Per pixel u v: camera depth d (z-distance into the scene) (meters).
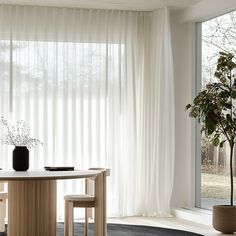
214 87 8.38
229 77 8.33
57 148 9.59
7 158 9.39
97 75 9.77
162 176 9.70
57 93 9.62
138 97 9.92
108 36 9.82
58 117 9.65
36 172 7.30
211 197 9.48
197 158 9.84
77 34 9.74
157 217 9.64
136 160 9.83
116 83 9.82
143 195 9.86
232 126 8.27
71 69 9.69
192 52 9.89
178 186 9.91
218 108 8.28
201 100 8.38
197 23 9.91
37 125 9.53
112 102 9.79
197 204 9.84
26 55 9.56
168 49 9.69
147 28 9.97
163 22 9.67
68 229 7.54
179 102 9.91
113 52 9.83
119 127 9.78
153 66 9.83
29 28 9.60
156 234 8.30
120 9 9.85
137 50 9.94
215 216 8.39
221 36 9.31
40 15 9.64
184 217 9.47
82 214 9.57
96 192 7.47
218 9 9.01
